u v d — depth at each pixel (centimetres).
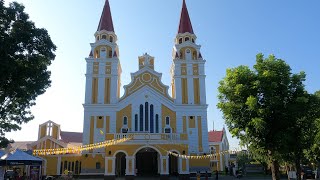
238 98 2175
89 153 4688
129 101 4984
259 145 2147
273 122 2123
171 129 4919
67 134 6725
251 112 2095
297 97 2070
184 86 5166
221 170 7275
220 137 7694
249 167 6888
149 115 4950
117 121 4891
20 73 2144
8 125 2469
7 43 2064
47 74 2394
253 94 2119
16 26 2203
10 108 2373
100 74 5103
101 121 4872
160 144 4234
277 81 2111
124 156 4741
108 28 5506
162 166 4144
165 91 5106
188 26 5609
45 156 4812
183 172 4178
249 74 2181
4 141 2466
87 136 4788
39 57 2328
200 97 5103
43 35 2342
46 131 5088
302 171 4622
